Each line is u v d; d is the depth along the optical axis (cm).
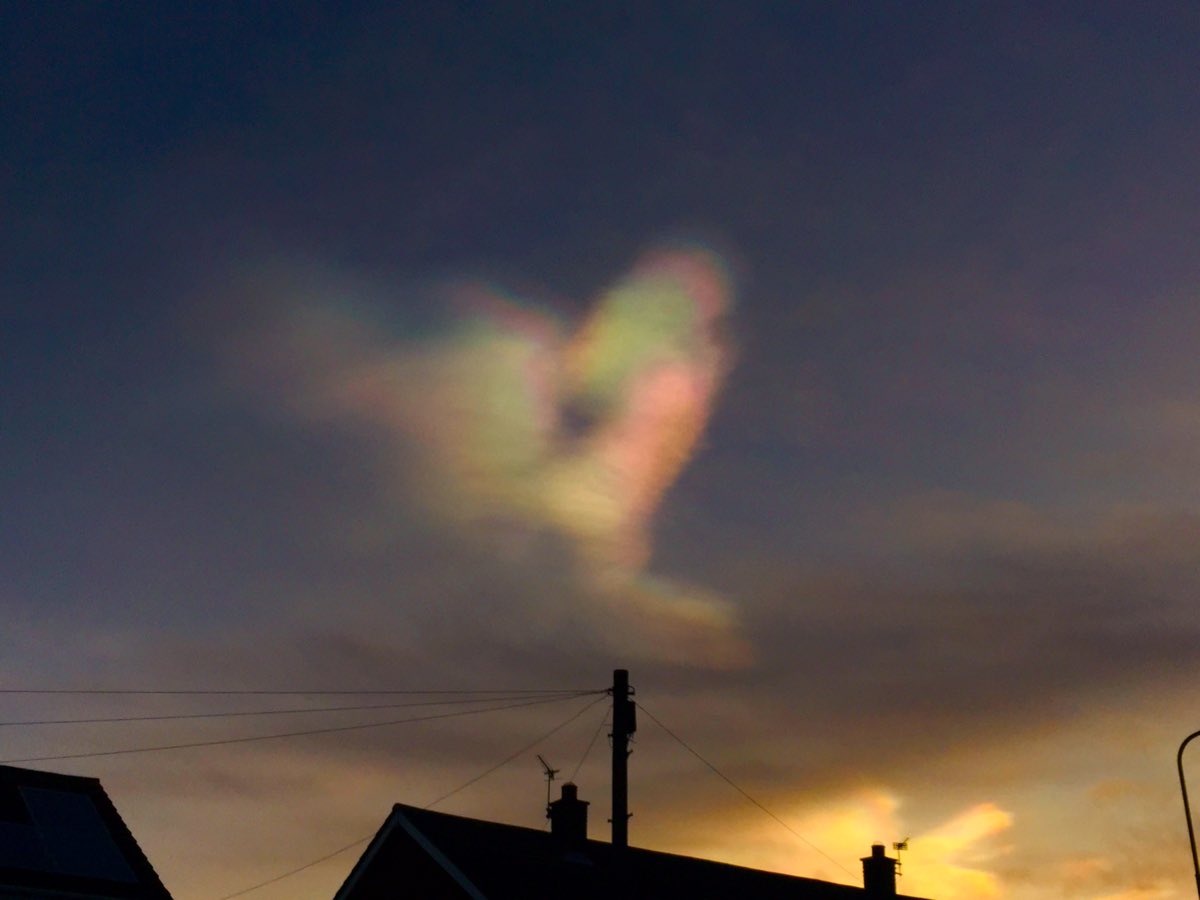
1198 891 3288
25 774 3569
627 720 3681
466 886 3133
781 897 3812
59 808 3484
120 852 3428
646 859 3672
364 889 3391
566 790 3659
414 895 3253
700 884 3641
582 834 3619
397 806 3381
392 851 3359
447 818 3425
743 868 3962
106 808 3584
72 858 3316
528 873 3269
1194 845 3341
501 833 3475
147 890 3341
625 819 3625
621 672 3719
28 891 3150
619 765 3656
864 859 4197
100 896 3238
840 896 4022
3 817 3347
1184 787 3406
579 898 3259
